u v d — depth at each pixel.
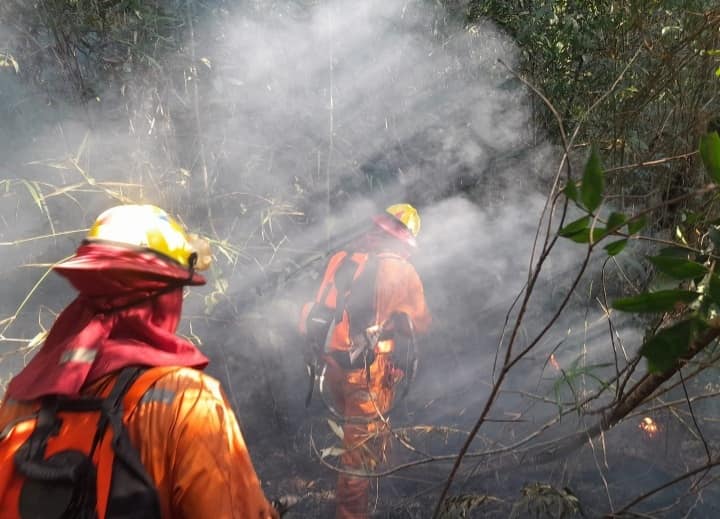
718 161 1.76
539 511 3.00
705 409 3.88
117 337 1.82
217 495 1.69
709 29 4.12
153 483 1.64
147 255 1.87
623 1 4.57
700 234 3.14
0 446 1.70
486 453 2.89
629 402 2.75
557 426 3.90
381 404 3.82
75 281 1.82
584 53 4.87
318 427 4.56
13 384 1.80
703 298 1.74
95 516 1.61
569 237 1.90
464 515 3.21
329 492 4.18
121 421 1.67
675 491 3.71
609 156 4.54
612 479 3.78
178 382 1.75
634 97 4.37
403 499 3.86
